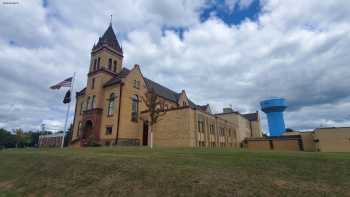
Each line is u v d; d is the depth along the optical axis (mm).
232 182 8172
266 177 8781
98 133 31703
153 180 8875
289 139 40656
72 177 10781
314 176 8930
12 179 12570
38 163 14383
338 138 32812
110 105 32625
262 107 63250
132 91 33812
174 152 15898
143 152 16219
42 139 69250
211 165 10594
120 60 38531
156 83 44500
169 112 30578
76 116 38250
